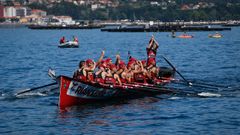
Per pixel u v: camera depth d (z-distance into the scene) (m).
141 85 56.75
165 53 122.75
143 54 119.94
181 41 183.25
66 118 46.62
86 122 45.19
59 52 131.12
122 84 55.03
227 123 44.59
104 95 53.25
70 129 43.06
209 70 82.31
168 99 55.12
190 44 163.25
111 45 161.38
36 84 67.31
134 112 48.81
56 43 182.38
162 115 47.53
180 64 93.81
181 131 42.22
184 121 45.34
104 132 42.03
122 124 44.44
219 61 98.88
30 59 109.00
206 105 51.78
